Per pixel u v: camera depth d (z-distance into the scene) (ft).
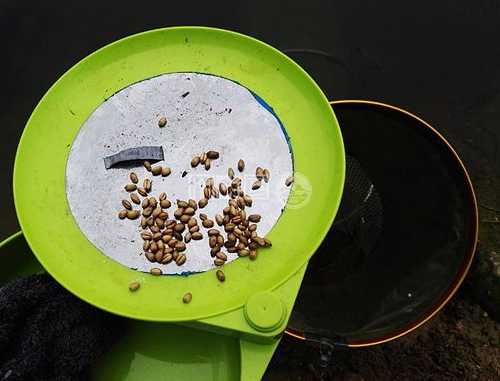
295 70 1.22
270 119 1.23
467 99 1.88
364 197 1.55
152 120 1.24
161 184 1.21
